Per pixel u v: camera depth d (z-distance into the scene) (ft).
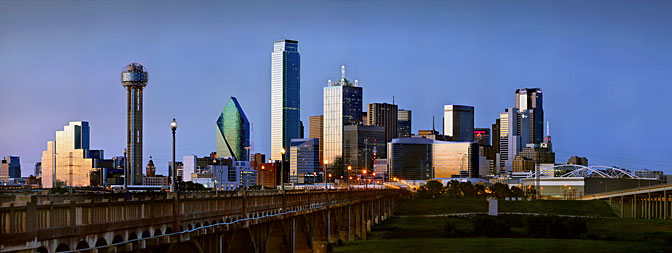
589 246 462.19
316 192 338.95
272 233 266.36
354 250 405.80
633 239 531.09
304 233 310.86
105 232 132.36
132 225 141.69
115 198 159.74
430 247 449.48
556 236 558.15
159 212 154.71
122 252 135.85
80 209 126.41
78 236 124.16
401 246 447.42
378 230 633.61
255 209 228.22
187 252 177.27
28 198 123.34
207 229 176.86
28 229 112.57
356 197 481.87
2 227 108.17
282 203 266.16
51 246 117.29
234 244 217.15
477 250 440.04
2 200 136.15
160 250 154.40
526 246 460.55
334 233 418.31
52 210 118.83
